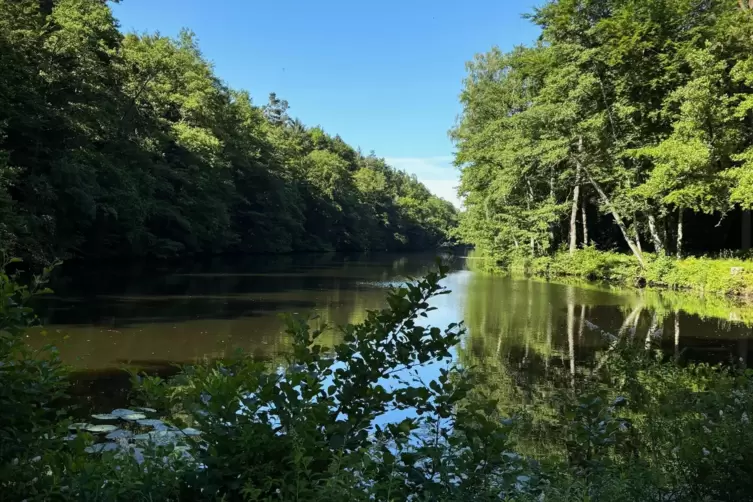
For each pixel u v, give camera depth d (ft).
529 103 104.58
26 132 66.33
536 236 102.94
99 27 84.79
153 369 25.91
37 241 65.00
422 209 307.78
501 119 96.22
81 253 89.40
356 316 44.91
